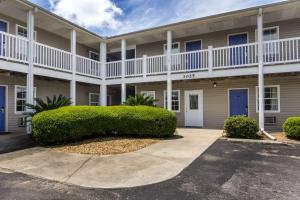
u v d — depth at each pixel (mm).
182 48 14750
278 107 12047
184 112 14477
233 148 7977
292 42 11227
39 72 10461
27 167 5863
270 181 4855
